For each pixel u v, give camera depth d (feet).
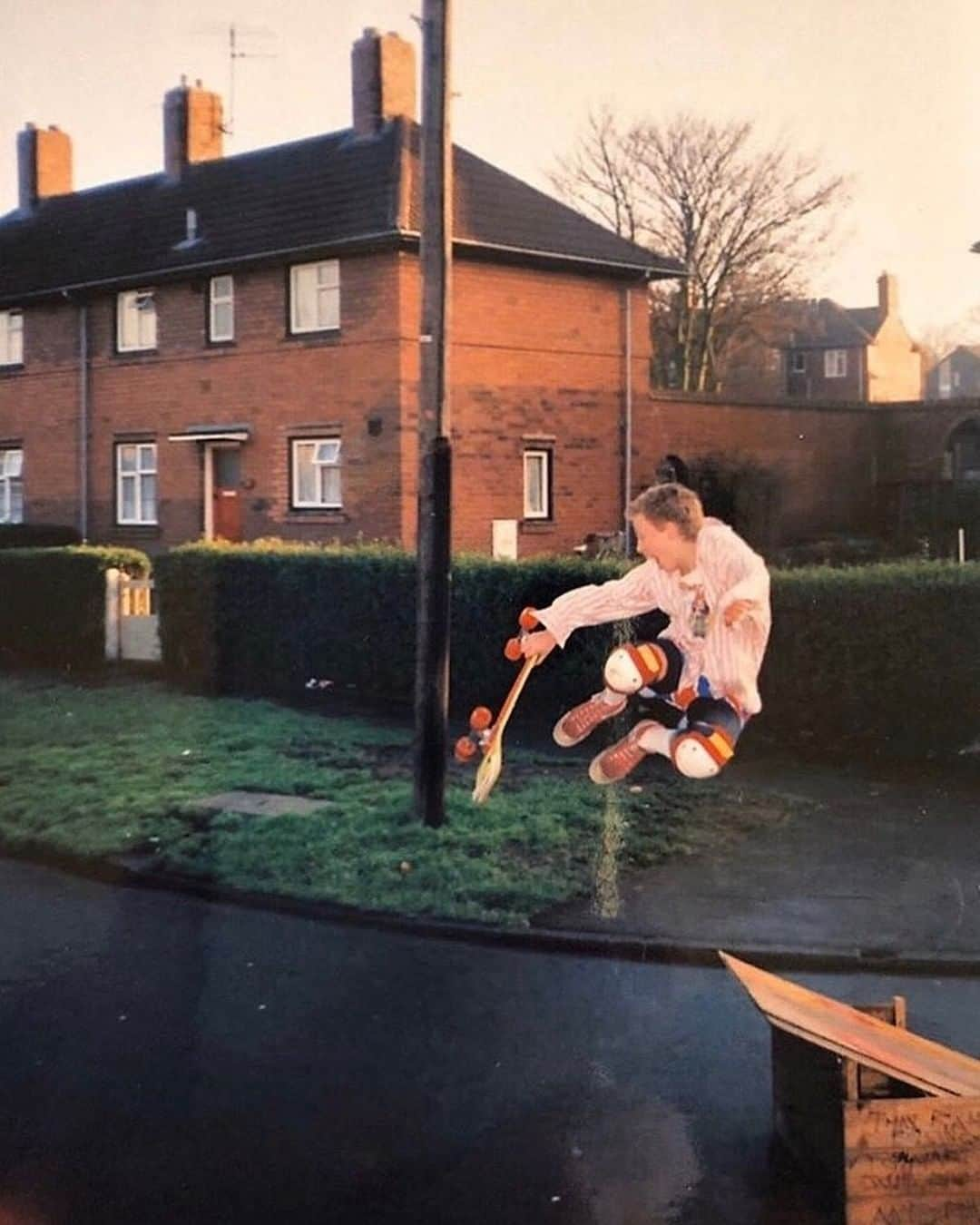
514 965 24.29
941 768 34.65
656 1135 17.62
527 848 29.27
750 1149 17.22
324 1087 19.19
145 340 68.18
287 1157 17.17
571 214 56.18
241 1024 21.50
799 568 38.22
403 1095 18.92
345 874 28.43
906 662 35.04
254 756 38.50
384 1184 16.43
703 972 23.79
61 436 70.95
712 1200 15.93
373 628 45.21
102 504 69.26
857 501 56.18
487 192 58.23
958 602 34.81
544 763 34.45
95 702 47.11
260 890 28.07
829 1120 15.76
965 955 23.68
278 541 52.70
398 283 59.57
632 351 57.16
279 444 63.41
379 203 59.82
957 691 34.83
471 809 31.22
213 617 48.83
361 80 63.41
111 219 70.49
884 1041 15.44
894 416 56.80
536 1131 17.79
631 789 32.30
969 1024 21.24
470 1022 21.56
